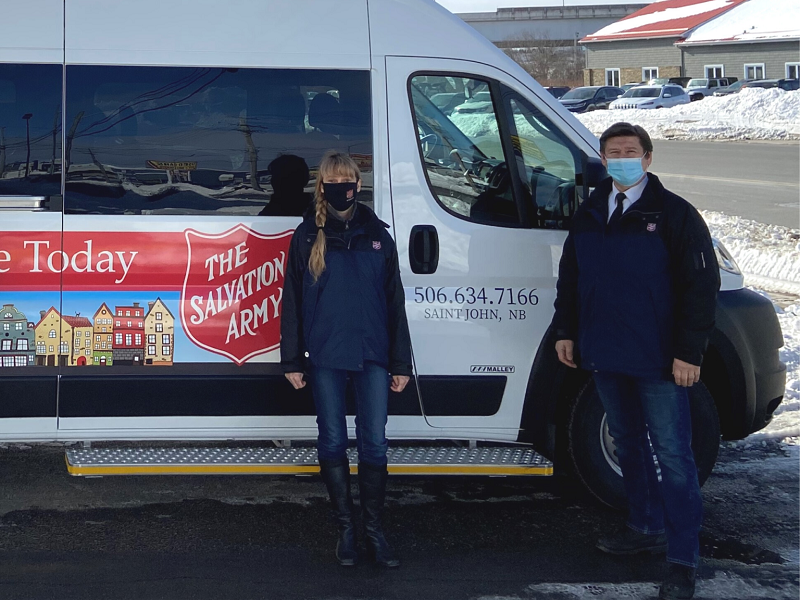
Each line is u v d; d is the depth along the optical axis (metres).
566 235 4.67
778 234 12.27
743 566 4.30
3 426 4.48
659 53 52.78
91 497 4.97
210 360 4.53
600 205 4.05
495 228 4.63
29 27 4.45
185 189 4.52
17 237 4.42
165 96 4.48
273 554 4.34
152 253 4.48
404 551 4.41
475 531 4.65
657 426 4.03
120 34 4.48
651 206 3.93
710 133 28.34
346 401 4.65
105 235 4.46
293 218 4.56
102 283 4.46
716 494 5.12
